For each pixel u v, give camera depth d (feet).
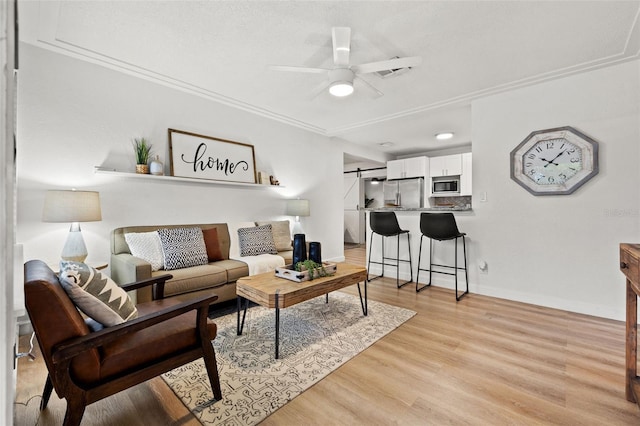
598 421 4.50
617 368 5.95
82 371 3.83
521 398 5.05
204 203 11.29
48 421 4.49
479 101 11.18
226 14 6.59
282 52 8.20
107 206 8.96
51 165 8.00
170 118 10.39
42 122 7.86
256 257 10.57
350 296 10.85
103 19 6.75
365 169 27.37
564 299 9.34
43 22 6.84
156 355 4.48
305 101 11.75
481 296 10.79
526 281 10.04
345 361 6.25
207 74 9.47
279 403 4.94
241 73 9.41
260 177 13.00
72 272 4.29
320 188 16.56
